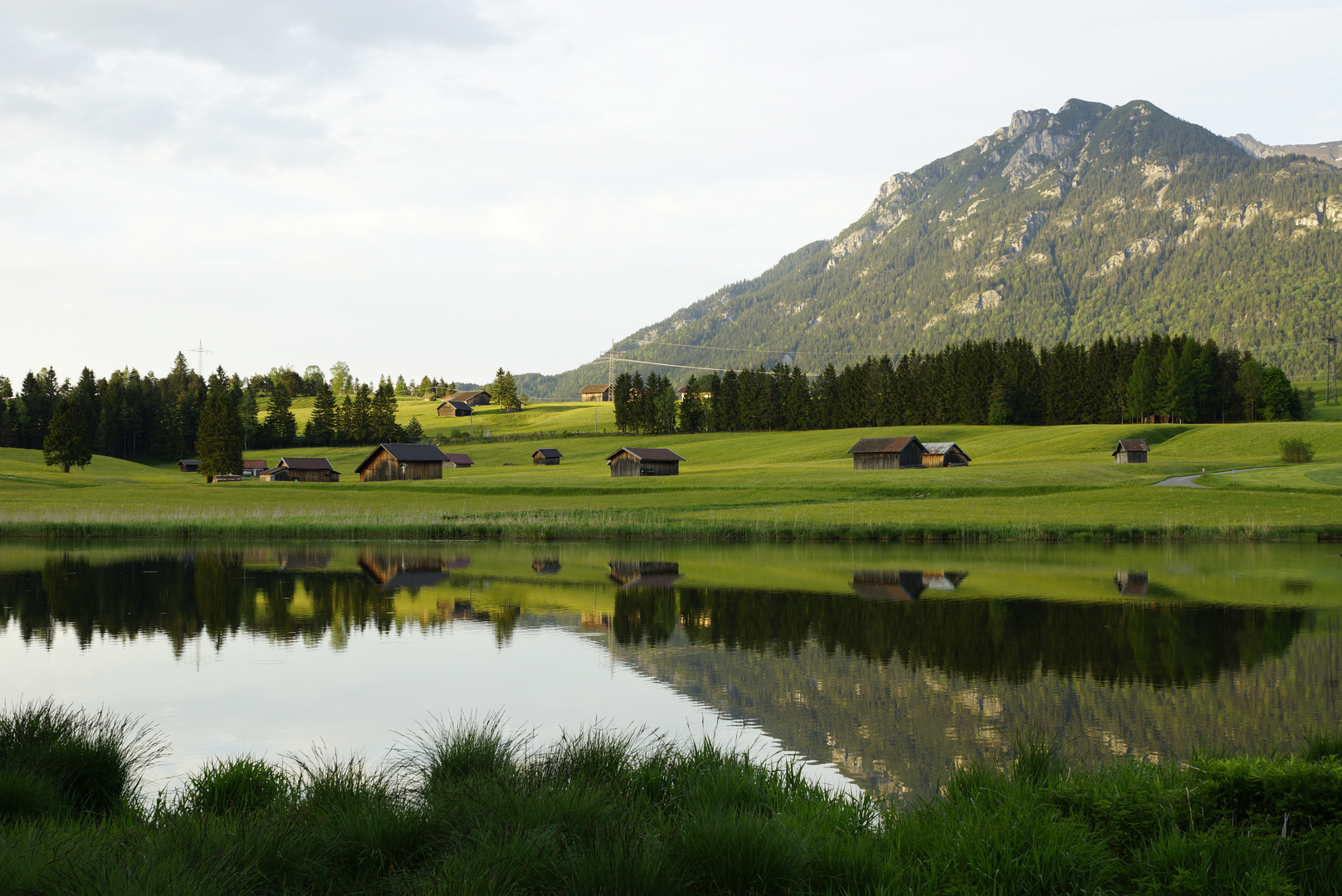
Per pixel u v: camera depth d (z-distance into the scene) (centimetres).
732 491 8462
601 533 5909
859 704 1880
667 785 1129
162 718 1789
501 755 1227
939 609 3120
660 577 4025
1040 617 2947
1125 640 2561
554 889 793
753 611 3119
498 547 5450
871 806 1175
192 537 5953
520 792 995
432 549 5300
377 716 1797
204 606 3241
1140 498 7219
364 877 836
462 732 1489
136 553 5056
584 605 3259
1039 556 4781
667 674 2167
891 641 2564
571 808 942
